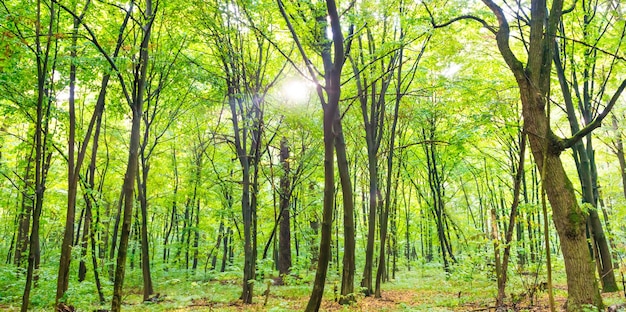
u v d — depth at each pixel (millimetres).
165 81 13188
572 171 24328
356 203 24469
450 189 27297
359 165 19625
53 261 15938
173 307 11422
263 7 9664
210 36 11375
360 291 12039
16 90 10219
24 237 17141
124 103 13539
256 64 12195
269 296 13336
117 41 8992
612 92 15570
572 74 11938
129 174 7535
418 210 27438
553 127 16656
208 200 21406
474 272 13680
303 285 14180
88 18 10461
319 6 8281
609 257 11047
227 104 14578
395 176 21297
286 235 18109
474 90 11531
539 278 12359
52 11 7754
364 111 12727
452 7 9828
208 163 20672
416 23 9258
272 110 13086
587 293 7203
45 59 7766
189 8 10859
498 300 8875
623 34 9422
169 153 21266
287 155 17422
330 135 5961
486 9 10945
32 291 11492
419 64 13445
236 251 23266
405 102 14562
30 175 13586
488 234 12516
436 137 13773
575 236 7363
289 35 11898
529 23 8805
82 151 9383
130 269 21516
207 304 11734
